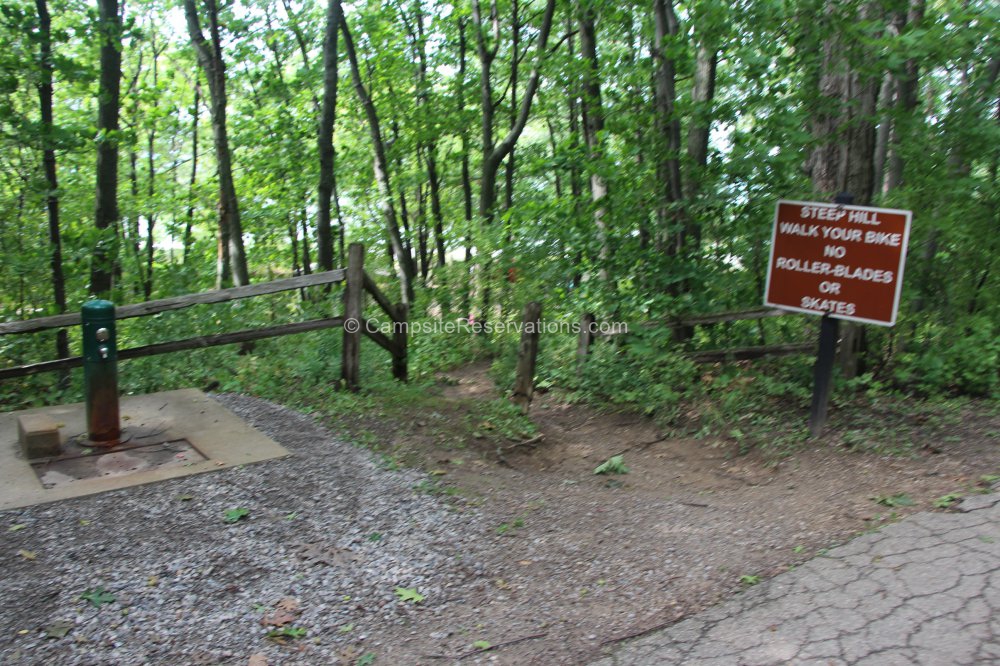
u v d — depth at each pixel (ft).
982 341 26.32
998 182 29.12
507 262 43.65
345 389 25.09
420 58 64.64
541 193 64.08
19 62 31.01
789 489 18.85
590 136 34.42
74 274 35.45
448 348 43.73
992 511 15.64
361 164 70.13
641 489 19.93
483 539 15.46
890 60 23.27
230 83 69.00
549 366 32.30
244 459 18.13
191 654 11.33
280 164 62.18
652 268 28.25
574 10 37.58
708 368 27.30
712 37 25.48
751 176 26.50
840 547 14.64
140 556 13.70
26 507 15.21
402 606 12.94
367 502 16.63
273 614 12.40
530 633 12.24
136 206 58.80
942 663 10.89
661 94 28.68
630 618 12.61
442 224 68.54
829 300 21.22
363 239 69.05
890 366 27.94
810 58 24.31
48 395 24.86
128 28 35.47
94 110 53.06
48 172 33.22
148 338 27.37
